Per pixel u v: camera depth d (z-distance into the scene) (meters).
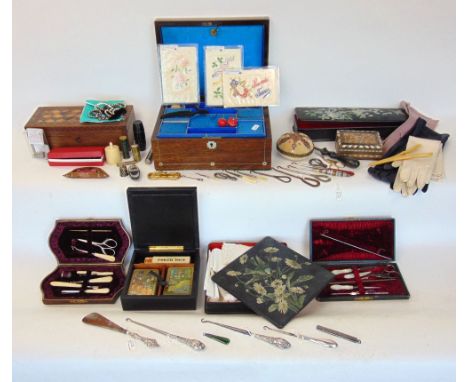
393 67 2.09
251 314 1.70
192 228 1.90
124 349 1.55
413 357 1.50
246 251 1.90
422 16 1.95
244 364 1.50
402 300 1.77
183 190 1.81
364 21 1.97
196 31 1.98
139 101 2.19
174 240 1.93
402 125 2.04
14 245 2.00
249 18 1.96
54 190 1.89
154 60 2.07
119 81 2.13
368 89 2.15
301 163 2.01
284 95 2.18
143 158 2.06
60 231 1.94
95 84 2.13
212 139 1.86
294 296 1.69
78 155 1.98
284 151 2.00
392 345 1.54
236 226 1.98
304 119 2.08
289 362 1.50
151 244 1.94
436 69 2.08
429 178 1.81
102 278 1.86
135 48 2.04
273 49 2.05
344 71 2.11
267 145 1.88
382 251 1.93
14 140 2.18
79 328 1.64
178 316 1.69
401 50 2.04
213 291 1.73
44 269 1.96
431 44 2.02
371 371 1.50
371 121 2.07
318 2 1.93
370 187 1.88
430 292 1.80
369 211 1.94
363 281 1.84
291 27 1.99
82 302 1.78
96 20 1.97
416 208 1.93
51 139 2.01
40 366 1.53
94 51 2.05
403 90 2.15
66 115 2.07
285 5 1.94
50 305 1.79
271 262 1.83
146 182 1.90
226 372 1.52
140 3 1.93
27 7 1.93
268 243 1.93
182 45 1.92
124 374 1.54
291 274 1.78
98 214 1.95
